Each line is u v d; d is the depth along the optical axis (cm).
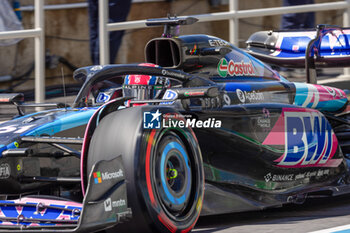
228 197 1456
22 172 1291
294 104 1831
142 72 1471
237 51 1786
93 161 1169
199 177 1270
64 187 1426
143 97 1534
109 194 1081
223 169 1512
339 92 2039
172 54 1623
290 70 2880
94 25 2422
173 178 1209
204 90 1289
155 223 1132
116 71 1496
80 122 1401
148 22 1711
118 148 1139
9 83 2286
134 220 1136
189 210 1236
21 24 2298
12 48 2283
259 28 2881
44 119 1388
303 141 1672
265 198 1559
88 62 2438
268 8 2898
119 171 1109
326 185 1778
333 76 3053
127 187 1120
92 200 1053
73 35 2400
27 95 2336
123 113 1188
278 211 1655
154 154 1150
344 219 1441
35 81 2342
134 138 1130
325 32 2078
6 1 2247
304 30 2245
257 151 1565
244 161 1558
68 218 1172
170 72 1488
